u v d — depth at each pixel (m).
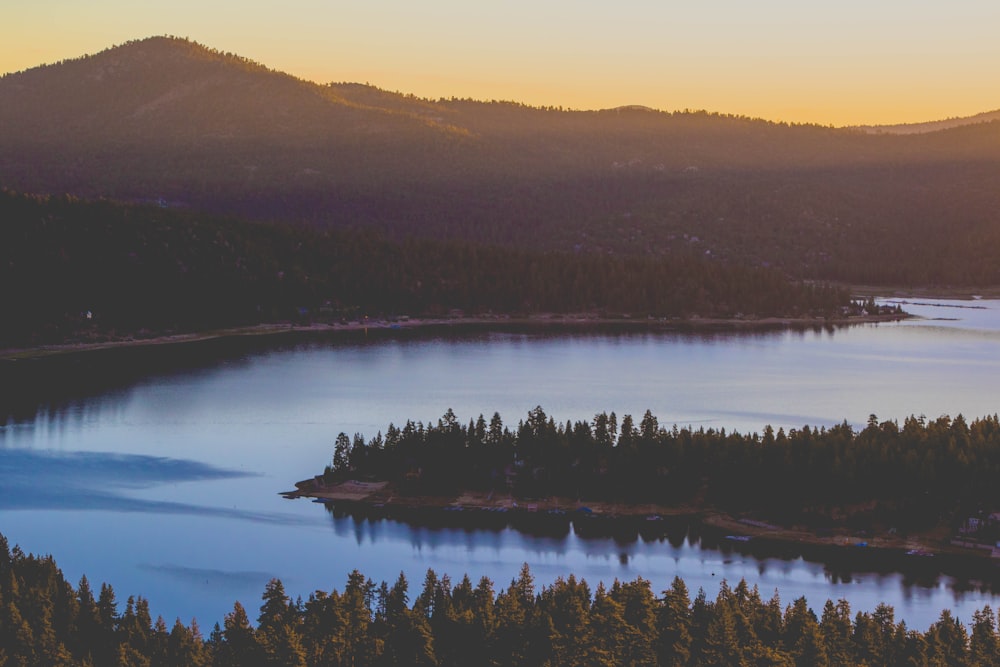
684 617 150.12
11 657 139.25
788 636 147.50
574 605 148.38
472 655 144.62
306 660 140.00
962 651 146.50
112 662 140.75
